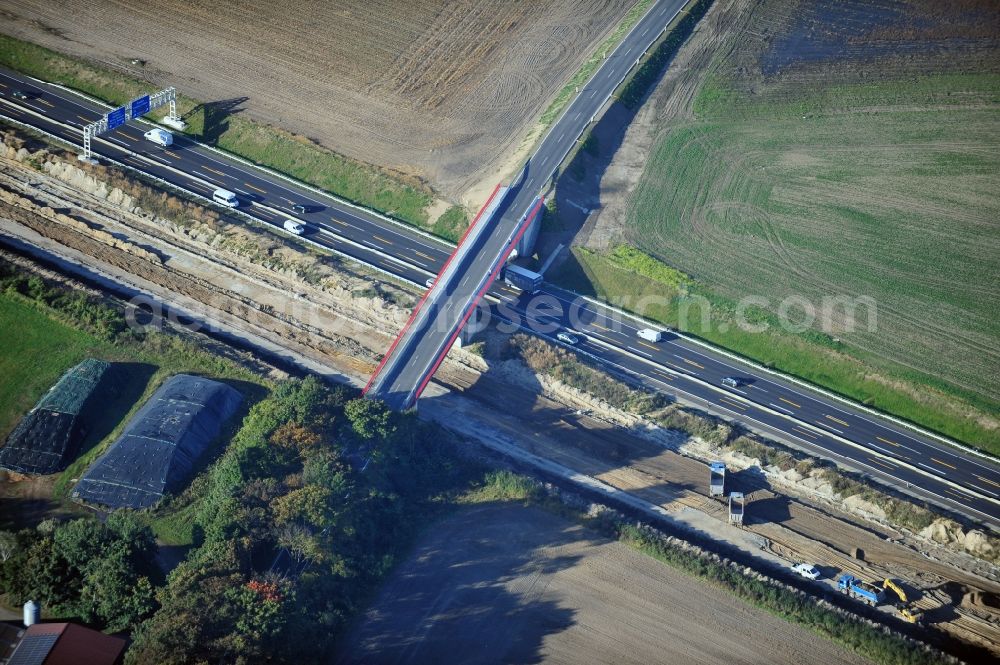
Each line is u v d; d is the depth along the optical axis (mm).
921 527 166625
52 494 161500
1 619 141250
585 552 159500
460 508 165500
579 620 149250
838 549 164750
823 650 147750
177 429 166125
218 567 143250
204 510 153375
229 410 173750
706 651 146500
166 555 151375
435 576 154500
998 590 159375
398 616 148000
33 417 169375
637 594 153625
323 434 164250
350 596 148625
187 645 130750
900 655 146250
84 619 140875
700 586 155375
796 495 174000
